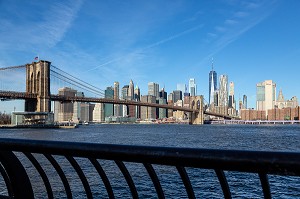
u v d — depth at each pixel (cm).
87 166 2359
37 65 12988
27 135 7906
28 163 2445
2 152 252
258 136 8144
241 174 2134
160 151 175
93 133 9406
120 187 1755
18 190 263
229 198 168
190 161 164
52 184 1786
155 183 193
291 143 5697
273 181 1975
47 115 12975
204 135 8525
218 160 154
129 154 185
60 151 217
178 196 1589
